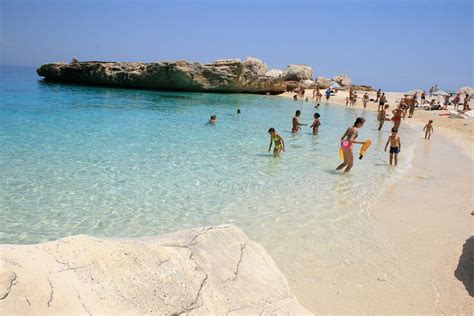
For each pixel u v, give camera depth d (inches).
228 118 921.5
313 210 332.2
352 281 222.4
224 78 1686.8
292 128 734.5
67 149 518.6
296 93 1882.4
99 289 110.0
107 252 124.2
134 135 641.0
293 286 214.8
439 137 783.7
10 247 115.9
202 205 337.4
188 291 124.5
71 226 287.6
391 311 195.8
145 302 113.3
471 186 417.4
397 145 499.5
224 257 153.6
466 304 201.2
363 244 269.7
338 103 1542.8
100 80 1771.7
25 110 887.7
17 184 372.2
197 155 516.1
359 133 808.3
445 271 233.9
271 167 468.1
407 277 227.3
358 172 460.4
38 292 99.7
